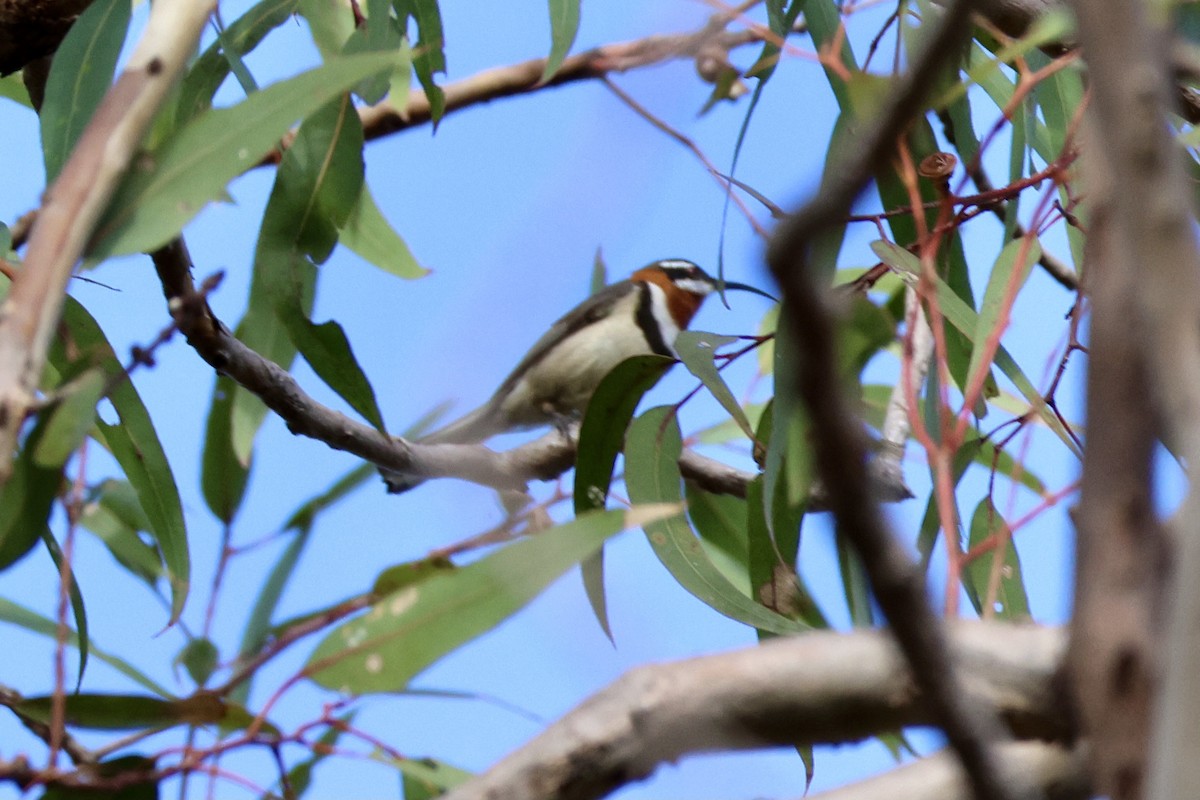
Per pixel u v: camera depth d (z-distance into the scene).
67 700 5.37
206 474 8.28
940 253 7.28
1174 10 4.55
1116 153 2.28
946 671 2.26
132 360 5.00
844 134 6.57
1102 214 2.94
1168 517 2.79
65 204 4.36
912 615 2.20
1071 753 3.03
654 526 6.78
